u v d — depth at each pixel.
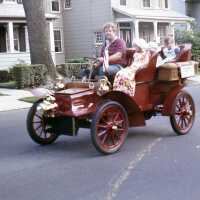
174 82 7.04
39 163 5.84
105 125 6.10
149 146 6.53
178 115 7.20
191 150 6.24
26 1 16.83
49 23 25.58
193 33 26.08
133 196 4.46
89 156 6.10
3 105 12.37
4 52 23.80
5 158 6.18
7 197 4.57
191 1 34.91
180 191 4.56
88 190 4.68
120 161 5.77
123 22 27.77
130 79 6.38
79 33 28.67
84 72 6.78
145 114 7.18
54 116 6.29
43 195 4.58
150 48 6.78
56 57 28.75
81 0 28.34
